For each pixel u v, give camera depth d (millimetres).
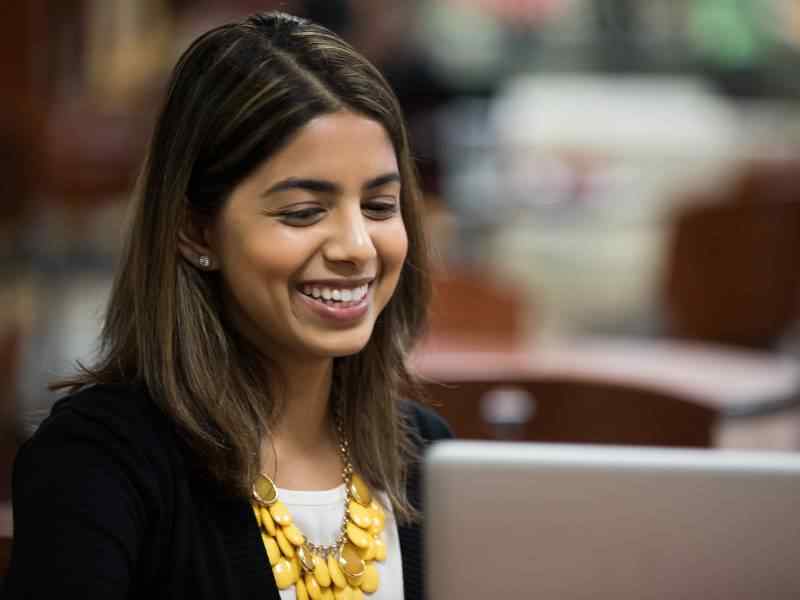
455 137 16078
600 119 18031
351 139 2967
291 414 3203
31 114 10180
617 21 20109
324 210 2986
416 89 15680
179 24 14922
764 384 5465
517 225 16406
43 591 2738
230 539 2984
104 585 2762
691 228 9633
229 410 3047
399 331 3396
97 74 13797
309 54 3004
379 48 15531
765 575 2320
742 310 9508
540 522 2322
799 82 20312
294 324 3016
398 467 3312
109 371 3191
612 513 2318
